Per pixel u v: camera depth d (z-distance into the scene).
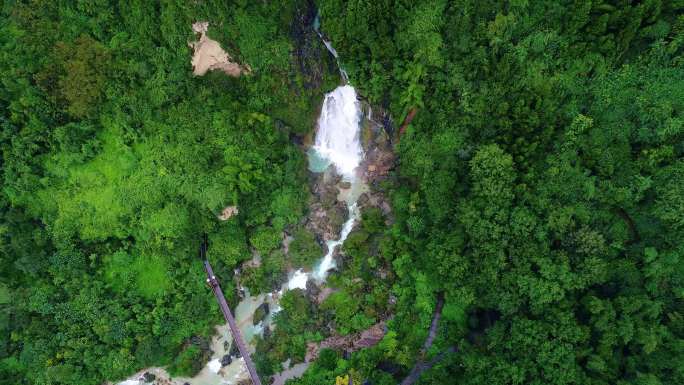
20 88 37.12
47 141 39.47
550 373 30.58
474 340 37.34
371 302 41.03
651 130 30.91
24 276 40.75
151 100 40.44
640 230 31.95
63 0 37.84
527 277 32.59
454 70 35.88
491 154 34.09
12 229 39.31
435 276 38.12
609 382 29.98
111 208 40.88
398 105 40.12
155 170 40.94
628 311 30.39
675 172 30.11
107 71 38.69
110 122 40.62
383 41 36.56
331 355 39.56
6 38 37.12
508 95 35.09
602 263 31.14
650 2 29.34
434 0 34.28
